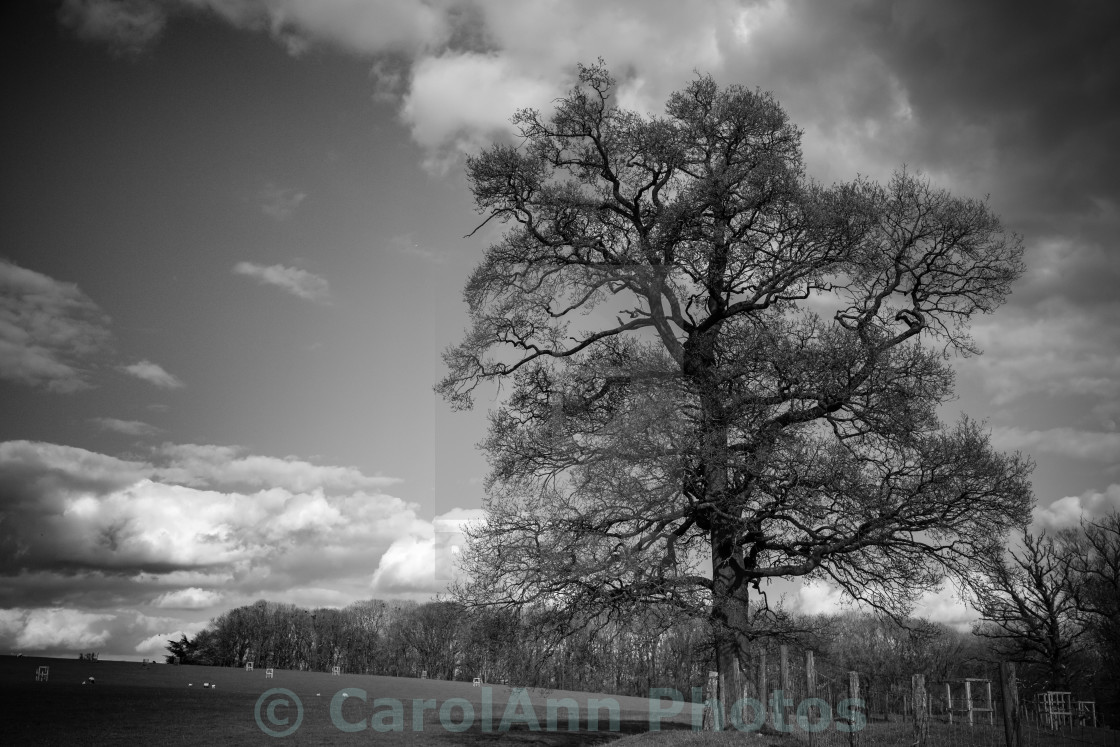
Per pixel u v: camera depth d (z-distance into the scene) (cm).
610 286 1058
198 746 2022
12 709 2962
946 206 2003
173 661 9019
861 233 1750
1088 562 3600
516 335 1127
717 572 1702
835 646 1973
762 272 1727
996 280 2027
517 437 1152
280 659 8856
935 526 1694
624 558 1491
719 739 1364
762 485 1527
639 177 1916
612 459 1122
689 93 1955
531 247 1727
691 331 1351
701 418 1291
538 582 1508
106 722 2631
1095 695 3278
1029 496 1645
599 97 2016
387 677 6838
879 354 1700
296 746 1991
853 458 1683
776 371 1570
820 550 1725
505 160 1905
